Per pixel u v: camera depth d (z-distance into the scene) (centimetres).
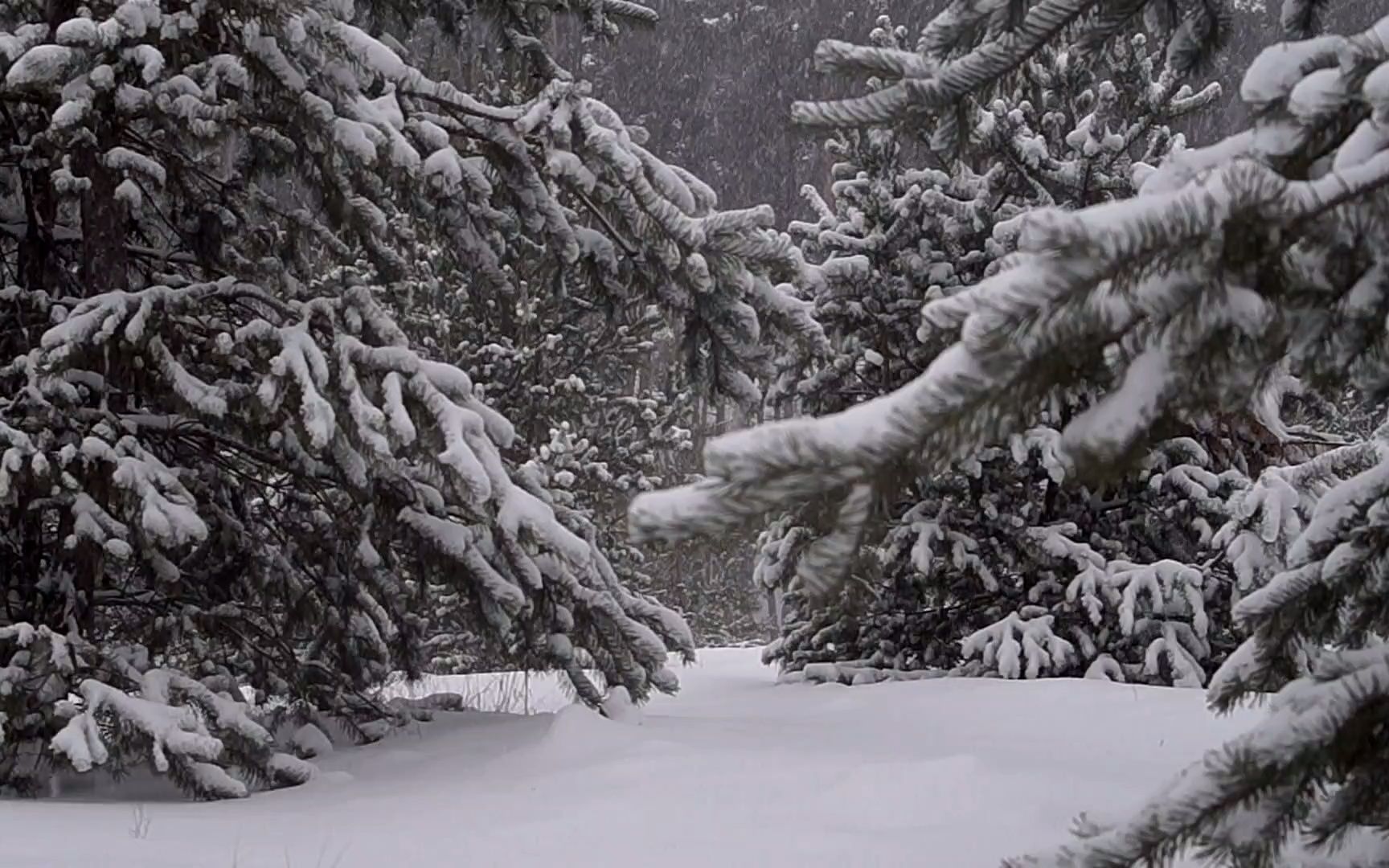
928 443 165
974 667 1151
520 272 983
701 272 743
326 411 665
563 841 480
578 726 671
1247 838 229
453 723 823
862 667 1248
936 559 1212
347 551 824
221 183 770
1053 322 163
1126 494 1183
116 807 578
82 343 681
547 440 1622
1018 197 1256
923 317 171
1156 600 1089
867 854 453
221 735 652
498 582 750
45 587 728
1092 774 592
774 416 1273
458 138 824
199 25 698
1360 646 325
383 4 870
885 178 1244
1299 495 902
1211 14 377
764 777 571
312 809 568
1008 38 339
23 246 805
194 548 808
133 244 820
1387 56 200
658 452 1864
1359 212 174
